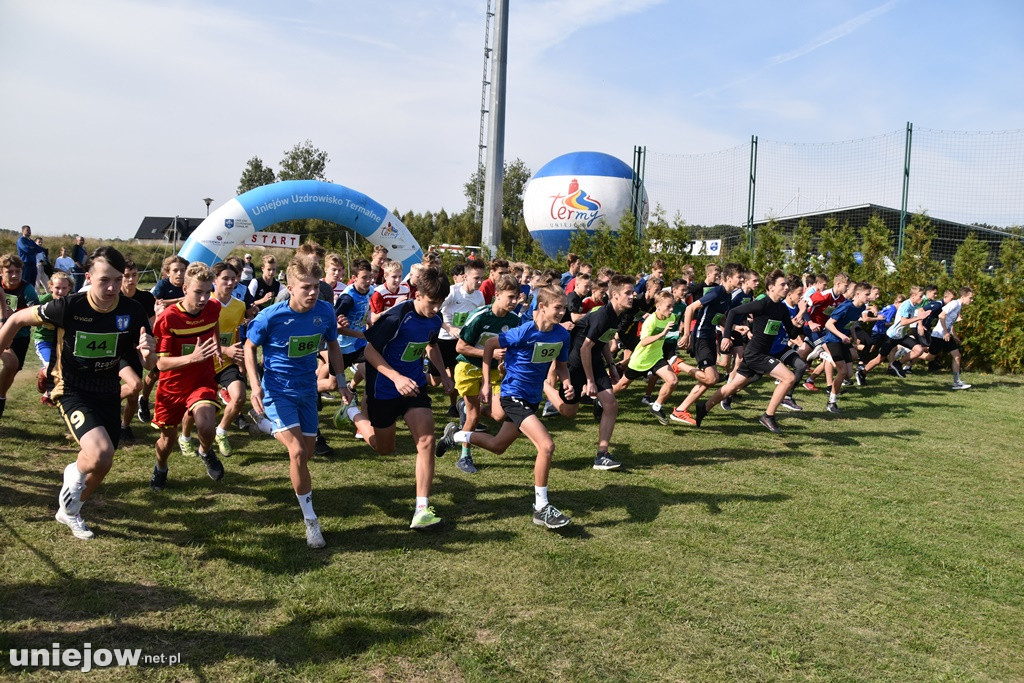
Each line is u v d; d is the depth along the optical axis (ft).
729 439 25.18
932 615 12.61
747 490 19.31
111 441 14.15
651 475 20.39
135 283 20.08
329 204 46.11
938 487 20.30
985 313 44.68
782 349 26.81
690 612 12.32
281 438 14.46
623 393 33.83
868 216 59.98
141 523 15.11
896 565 14.70
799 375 26.09
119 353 14.40
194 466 19.26
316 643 10.82
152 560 13.32
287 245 71.10
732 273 31.94
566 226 73.10
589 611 12.19
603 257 53.83
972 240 47.14
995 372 44.75
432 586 12.83
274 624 11.31
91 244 113.80
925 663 11.05
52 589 11.93
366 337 15.78
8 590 11.73
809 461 22.63
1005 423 29.37
